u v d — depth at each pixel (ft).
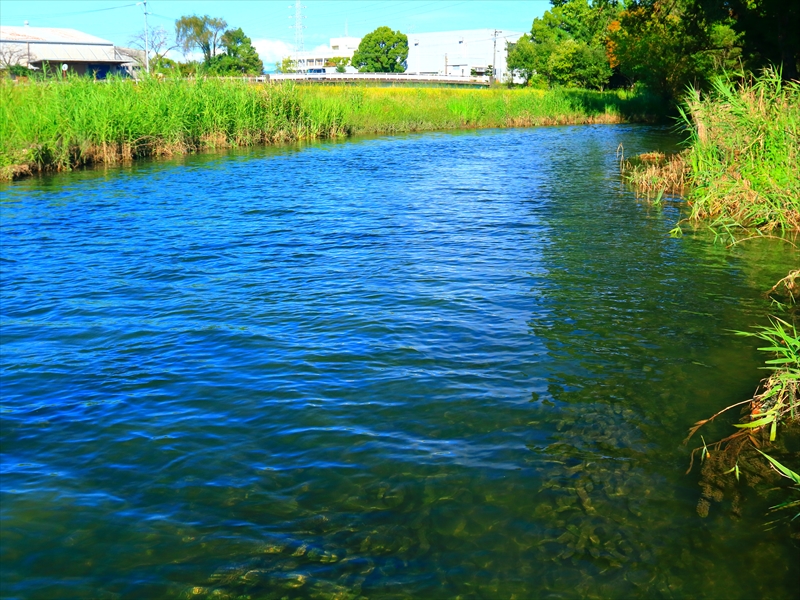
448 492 16.19
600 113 170.40
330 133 121.70
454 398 20.86
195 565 13.89
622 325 26.86
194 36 287.89
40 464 17.69
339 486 16.49
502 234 43.32
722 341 25.08
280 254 38.93
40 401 21.20
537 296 30.55
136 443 18.62
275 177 70.38
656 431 18.83
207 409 20.44
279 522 15.20
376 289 31.91
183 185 64.95
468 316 28.07
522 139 117.60
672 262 35.99
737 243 40.01
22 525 15.20
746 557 13.87
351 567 13.75
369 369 23.02
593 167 77.15
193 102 97.96
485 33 386.52
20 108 77.97
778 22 96.43
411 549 14.25
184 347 25.29
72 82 87.25
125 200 56.85
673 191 57.93
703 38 128.67
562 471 16.96
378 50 399.03
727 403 20.31
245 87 110.52
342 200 56.80
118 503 15.99
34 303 30.63
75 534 14.90
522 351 24.41
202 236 43.57
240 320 28.04
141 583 13.42
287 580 13.42
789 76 95.86
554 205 53.26
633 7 125.80
